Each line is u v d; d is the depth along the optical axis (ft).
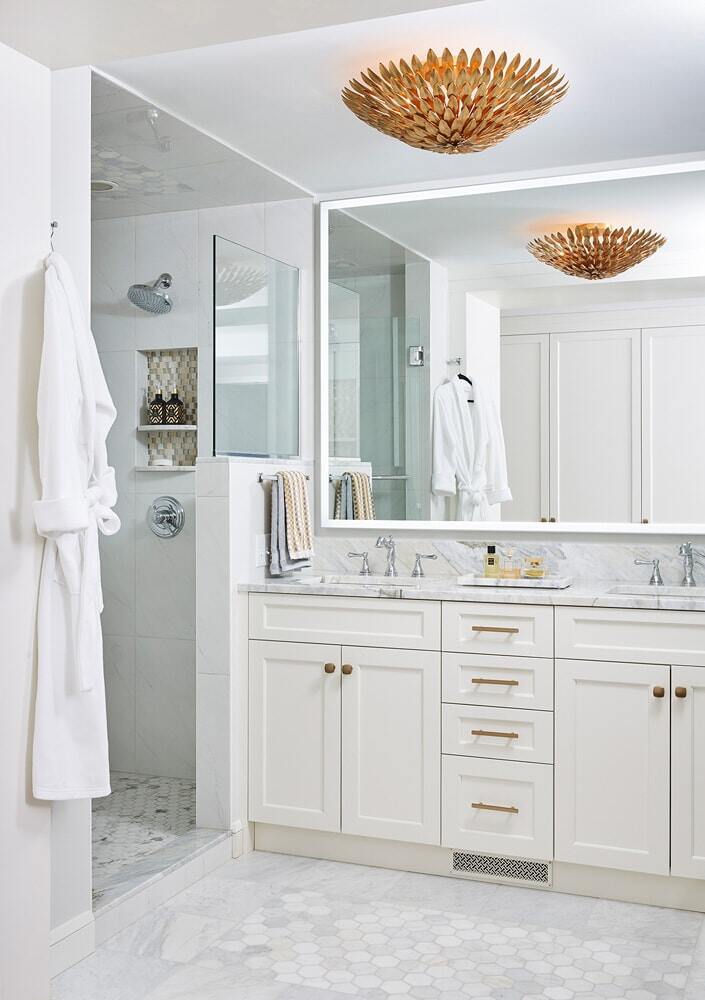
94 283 14.75
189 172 12.57
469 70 8.98
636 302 11.94
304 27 6.81
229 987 8.61
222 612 11.80
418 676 11.20
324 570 13.52
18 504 7.66
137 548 14.58
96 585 8.16
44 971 7.86
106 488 8.56
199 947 9.38
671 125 11.07
